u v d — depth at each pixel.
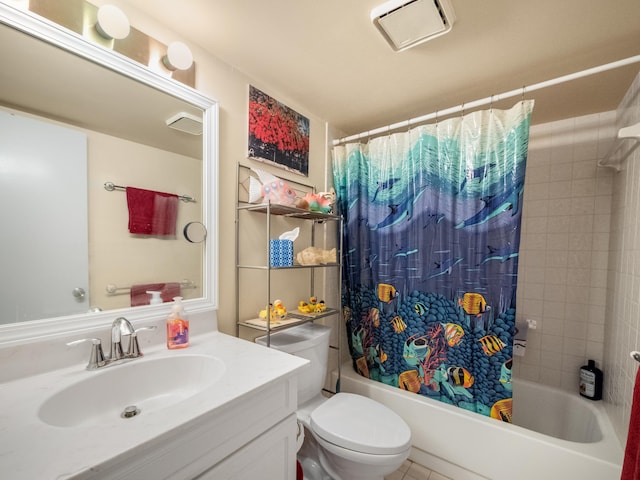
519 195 1.38
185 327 1.04
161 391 0.91
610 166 1.69
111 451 0.50
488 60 1.30
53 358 0.81
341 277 1.88
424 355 1.66
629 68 1.32
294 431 0.91
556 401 1.80
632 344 1.27
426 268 1.66
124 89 1.00
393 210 1.79
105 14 0.88
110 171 0.96
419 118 1.67
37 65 0.82
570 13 1.02
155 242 1.07
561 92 1.56
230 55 1.28
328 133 1.98
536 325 1.97
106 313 0.93
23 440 0.52
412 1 0.95
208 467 0.66
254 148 1.42
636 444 0.82
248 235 1.42
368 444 1.07
